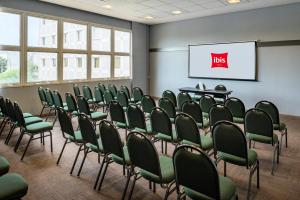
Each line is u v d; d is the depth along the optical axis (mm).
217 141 2588
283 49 6941
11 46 6203
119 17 8695
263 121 3125
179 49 9305
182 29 9148
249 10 7438
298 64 6727
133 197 2627
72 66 7676
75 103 4895
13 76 6355
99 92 6215
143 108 4852
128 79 9547
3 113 4590
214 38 8305
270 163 3586
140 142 2119
